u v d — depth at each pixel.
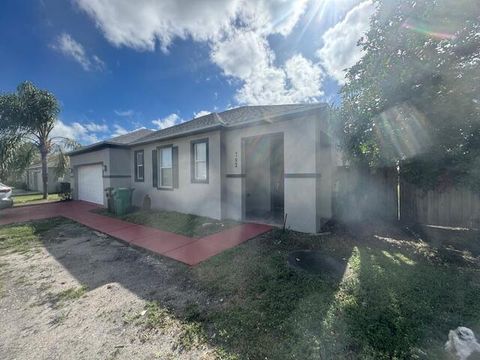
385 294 3.08
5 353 2.36
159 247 5.25
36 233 6.91
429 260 4.23
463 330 2.14
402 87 4.62
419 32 4.30
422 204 6.54
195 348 2.33
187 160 8.66
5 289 3.67
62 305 3.19
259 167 9.05
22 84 14.87
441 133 4.30
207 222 7.29
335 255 4.52
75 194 14.75
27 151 15.84
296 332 2.43
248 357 2.18
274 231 6.22
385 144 5.30
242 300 3.09
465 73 4.03
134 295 3.38
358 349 2.20
